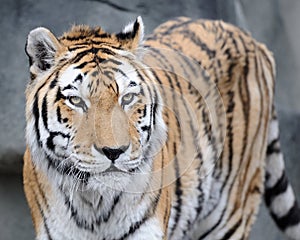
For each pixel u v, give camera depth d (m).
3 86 10.23
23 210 10.76
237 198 8.23
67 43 6.61
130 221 6.65
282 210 8.98
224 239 8.23
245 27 13.27
